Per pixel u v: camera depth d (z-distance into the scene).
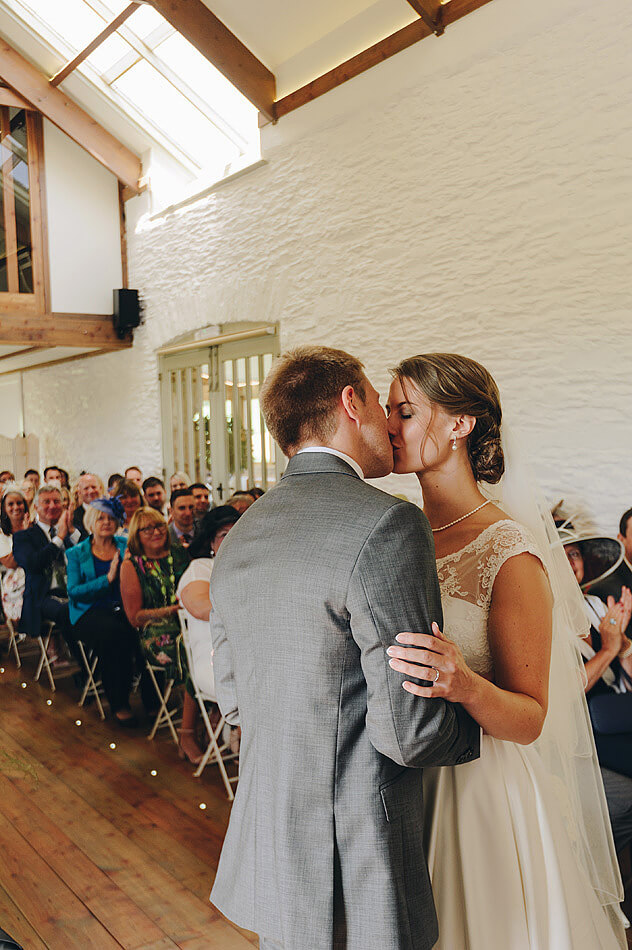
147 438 6.86
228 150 5.84
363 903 1.15
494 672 1.40
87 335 6.74
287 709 1.17
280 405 1.31
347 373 1.30
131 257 6.86
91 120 6.39
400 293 4.29
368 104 4.37
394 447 1.53
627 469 3.31
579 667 1.70
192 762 3.86
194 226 5.97
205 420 6.18
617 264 3.28
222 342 5.86
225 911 1.30
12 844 3.13
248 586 1.22
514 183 3.65
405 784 1.20
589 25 3.29
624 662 2.97
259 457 5.64
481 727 1.26
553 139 3.47
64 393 8.25
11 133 6.43
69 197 6.68
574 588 1.71
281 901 1.17
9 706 4.80
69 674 5.46
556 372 3.54
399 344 4.32
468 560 1.43
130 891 2.76
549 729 1.60
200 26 4.69
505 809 1.40
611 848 1.71
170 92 5.75
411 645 1.09
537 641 1.35
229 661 1.40
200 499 5.49
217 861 2.94
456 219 3.94
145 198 6.62
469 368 1.51
